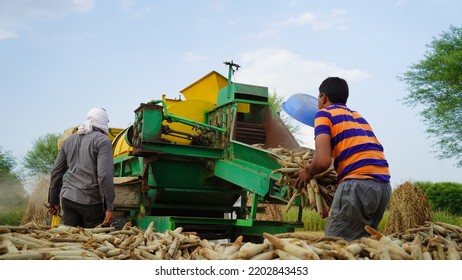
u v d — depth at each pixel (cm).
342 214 385
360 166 389
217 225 721
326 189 447
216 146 774
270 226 679
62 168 579
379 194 385
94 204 552
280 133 750
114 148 939
